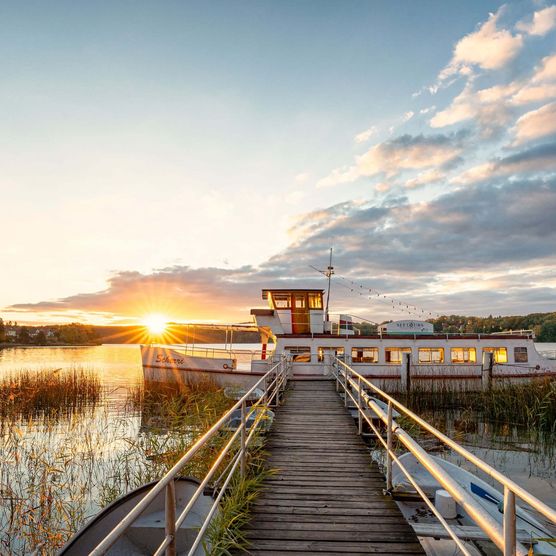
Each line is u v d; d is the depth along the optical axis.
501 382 23.52
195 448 4.14
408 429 12.94
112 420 19.84
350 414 14.06
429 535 6.47
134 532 5.95
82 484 11.12
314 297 26.89
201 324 27.11
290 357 23.11
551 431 17.34
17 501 9.43
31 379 25.53
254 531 5.81
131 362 67.50
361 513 6.43
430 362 26.09
